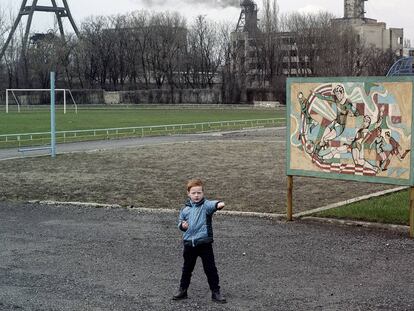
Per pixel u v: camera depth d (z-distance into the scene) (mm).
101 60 116875
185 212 8477
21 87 112562
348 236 12094
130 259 10617
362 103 12789
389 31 131500
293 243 11570
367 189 18656
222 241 11789
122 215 14812
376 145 12633
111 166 25688
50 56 111062
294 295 8555
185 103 109375
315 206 15836
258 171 23562
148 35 114188
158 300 8438
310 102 13594
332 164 13336
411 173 12117
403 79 12164
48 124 55562
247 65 114562
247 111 87438
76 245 11703
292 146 13914
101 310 8062
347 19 139375
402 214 13742
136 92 111750
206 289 8914
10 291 8914
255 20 122500
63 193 18453
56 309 8133
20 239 12281
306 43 107625
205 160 27766
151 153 31297
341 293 8609
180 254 10938
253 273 9633
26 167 25578
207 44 115375
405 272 9594
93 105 103438
